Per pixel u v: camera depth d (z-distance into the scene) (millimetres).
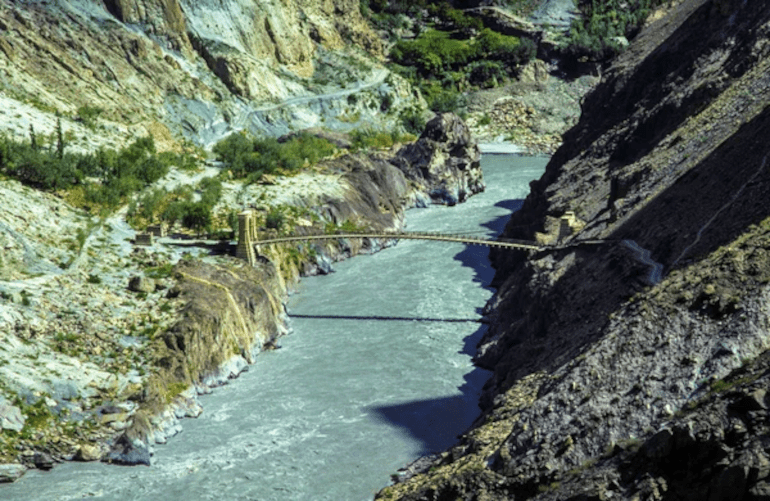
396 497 102688
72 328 134875
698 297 99875
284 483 112000
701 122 159000
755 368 88375
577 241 151750
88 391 125188
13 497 109438
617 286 125562
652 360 96500
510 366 127188
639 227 140750
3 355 125750
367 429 123625
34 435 117750
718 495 76500
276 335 153875
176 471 115188
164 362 132125
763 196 119312
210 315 140500
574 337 120562
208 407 131375
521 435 97062
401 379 137375
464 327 156000
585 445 91500
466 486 94938
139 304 144125
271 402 132125
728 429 80062
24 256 146375
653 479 82000
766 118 136500
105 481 113250
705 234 123562
